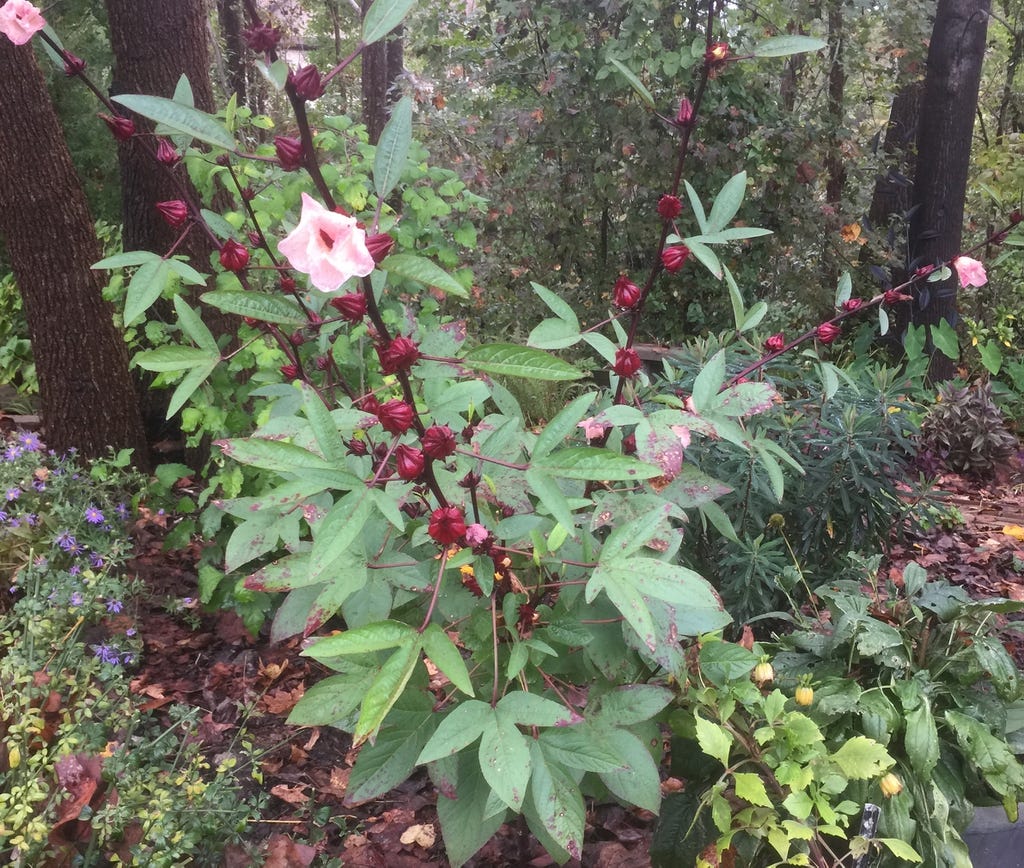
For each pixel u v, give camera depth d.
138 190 4.61
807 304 6.80
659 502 1.76
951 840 1.79
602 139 6.74
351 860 2.44
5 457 3.55
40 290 4.20
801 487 3.10
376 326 1.38
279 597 3.37
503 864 2.44
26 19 1.56
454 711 1.45
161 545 4.03
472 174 7.02
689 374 3.40
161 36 4.29
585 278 7.09
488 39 7.21
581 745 1.60
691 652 1.88
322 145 3.69
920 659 2.03
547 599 1.85
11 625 2.55
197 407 3.35
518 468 1.41
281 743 2.66
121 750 2.09
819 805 1.67
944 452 5.83
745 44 6.11
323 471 1.29
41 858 1.83
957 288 6.80
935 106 6.73
